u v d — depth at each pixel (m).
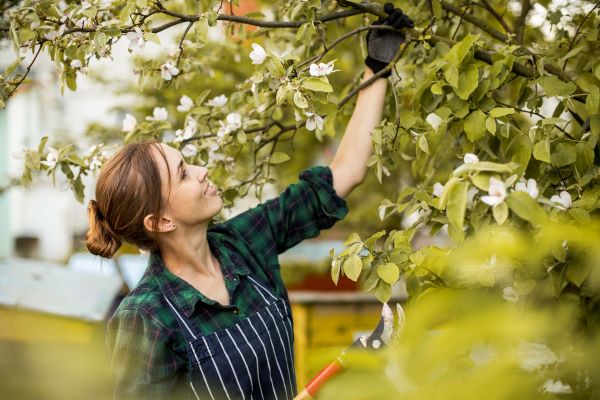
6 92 2.11
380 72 2.17
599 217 1.66
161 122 2.40
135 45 2.03
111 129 6.14
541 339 0.83
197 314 1.80
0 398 0.65
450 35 2.68
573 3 2.44
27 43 2.05
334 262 1.74
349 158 2.16
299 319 4.32
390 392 0.74
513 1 2.85
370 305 4.32
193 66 2.52
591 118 1.82
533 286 1.42
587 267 1.41
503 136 1.84
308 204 2.09
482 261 0.93
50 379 0.67
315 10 2.16
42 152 2.31
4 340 0.68
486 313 0.69
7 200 12.53
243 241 2.01
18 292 3.30
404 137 2.05
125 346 1.76
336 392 0.78
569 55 2.10
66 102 10.51
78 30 2.02
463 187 1.29
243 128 2.32
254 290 1.91
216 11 2.07
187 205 1.84
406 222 5.01
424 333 0.73
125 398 1.71
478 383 0.67
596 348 0.80
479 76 1.99
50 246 12.60
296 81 1.90
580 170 1.81
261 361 1.81
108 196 1.86
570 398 0.99
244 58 4.65
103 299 3.55
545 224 1.22
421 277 1.73
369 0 2.42
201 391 1.75
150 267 1.90
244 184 2.48
